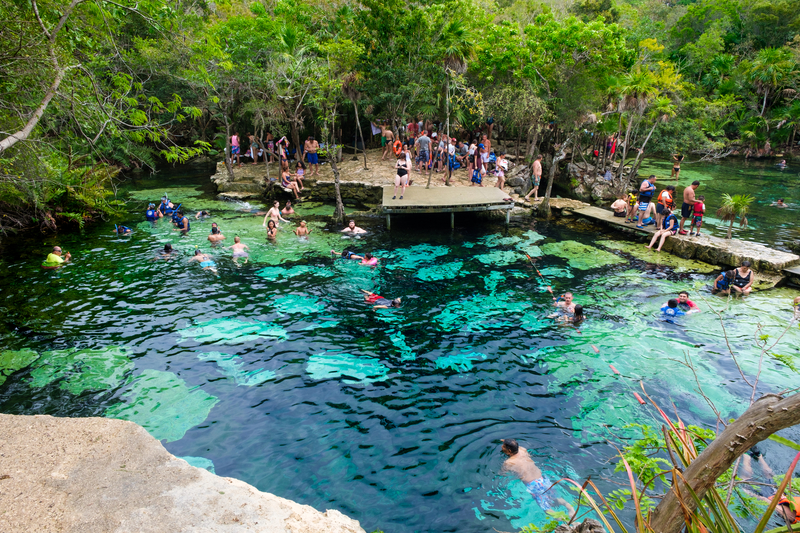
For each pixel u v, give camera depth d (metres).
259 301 11.80
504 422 7.36
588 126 26.44
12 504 3.07
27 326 10.40
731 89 42.75
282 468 6.41
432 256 15.12
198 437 6.97
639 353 9.27
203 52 11.05
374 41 22.45
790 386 8.02
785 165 35.81
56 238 16.91
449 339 9.98
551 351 9.43
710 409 7.47
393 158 26.97
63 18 7.49
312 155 23.75
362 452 6.74
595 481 6.08
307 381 8.50
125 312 11.14
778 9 45.31
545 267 14.12
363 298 11.98
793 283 12.77
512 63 23.78
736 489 3.38
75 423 4.00
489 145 24.64
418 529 5.45
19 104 8.62
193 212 20.67
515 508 5.73
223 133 33.25
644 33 38.62
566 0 40.09
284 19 24.53
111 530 2.89
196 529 2.93
